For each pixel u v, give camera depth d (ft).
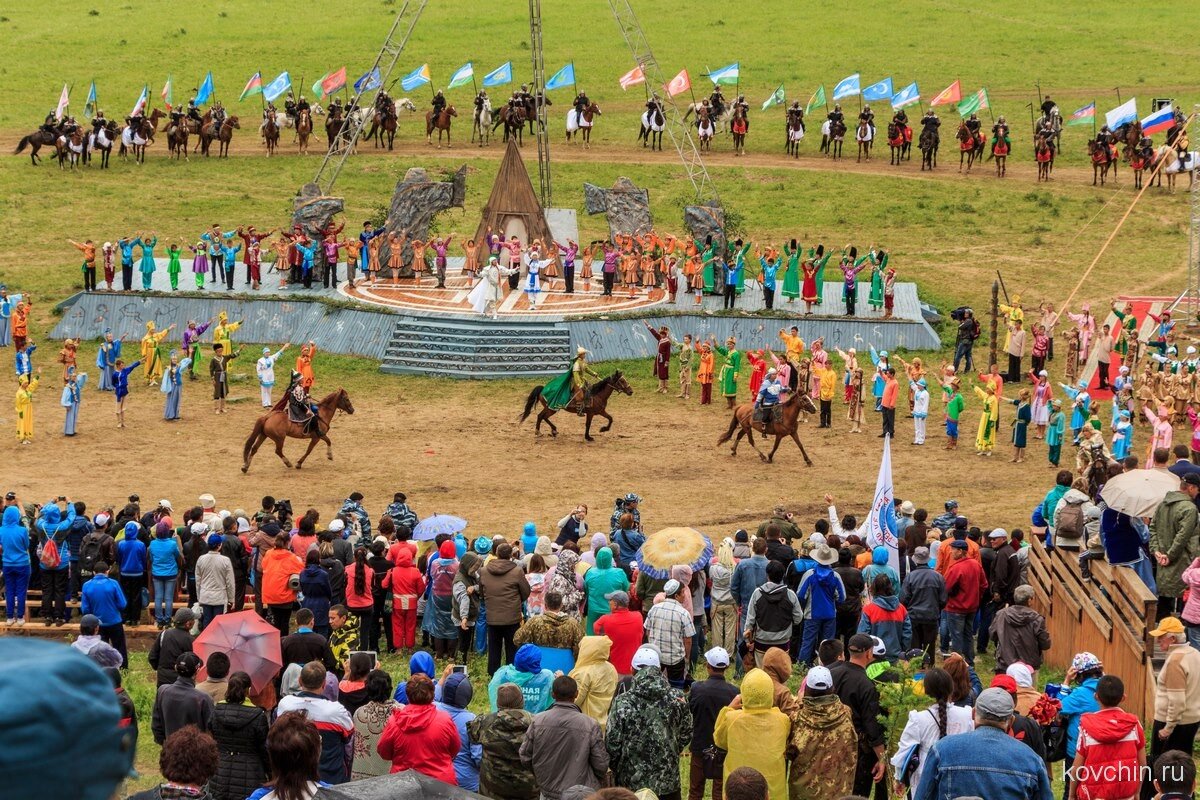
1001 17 334.85
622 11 341.82
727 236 193.06
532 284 175.32
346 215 223.71
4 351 172.04
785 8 343.67
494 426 147.84
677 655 59.93
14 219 217.56
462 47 313.53
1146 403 144.77
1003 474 131.54
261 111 282.36
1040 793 37.35
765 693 45.24
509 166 191.93
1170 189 233.96
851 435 145.48
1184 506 67.05
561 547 83.05
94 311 178.09
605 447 140.36
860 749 50.08
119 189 232.53
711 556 76.38
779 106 283.38
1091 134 264.93
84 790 8.31
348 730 47.24
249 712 45.34
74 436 142.00
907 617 68.54
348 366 167.73
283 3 351.87
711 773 50.26
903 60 305.12
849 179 243.60
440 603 78.95
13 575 86.12
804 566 74.13
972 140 244.63
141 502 120.67
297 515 117.80
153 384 160.56
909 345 173.06
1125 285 198.39
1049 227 221.25
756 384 151.12
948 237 218.38
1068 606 78.18
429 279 190.70
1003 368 168.66
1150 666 63.52
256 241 182.09
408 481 128.57
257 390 159.74
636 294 185.26
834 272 203.31
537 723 44.68
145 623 87.71
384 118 254.68
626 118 278.05
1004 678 50.55
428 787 25.07
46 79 291.79
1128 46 310.65
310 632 59.93
